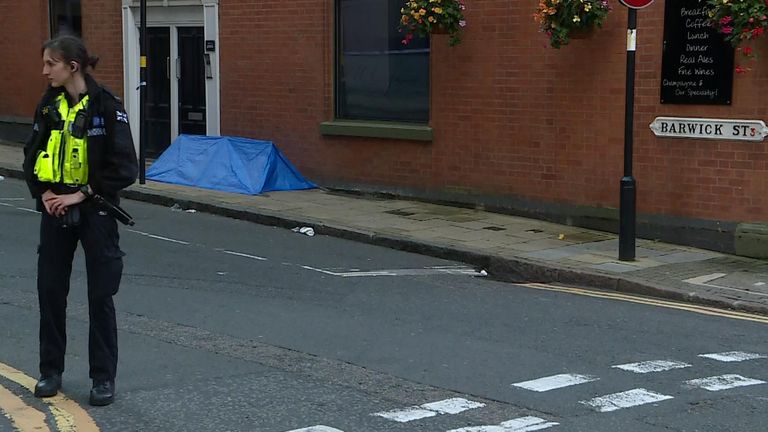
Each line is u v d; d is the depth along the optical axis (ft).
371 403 19.16
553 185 42.80
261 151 51.60
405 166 48.39
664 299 31.14
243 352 22.98
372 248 39.40
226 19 55.52
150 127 61.67
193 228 42.63
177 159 53.36
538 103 42.86
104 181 17.97
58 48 17.70
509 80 43.75
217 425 17.75
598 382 20.80
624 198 35.29
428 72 47.39
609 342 24.67
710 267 34.65
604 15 38.68
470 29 44.86
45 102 18.03
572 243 38.68
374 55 49.75
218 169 51.62
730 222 37.45
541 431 17.49
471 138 45.55
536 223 42.96
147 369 21.42
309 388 20.13
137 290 29.81
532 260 35.24
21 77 67.56
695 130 37.88
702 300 30.32
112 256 18.44
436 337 24.84
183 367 21.62
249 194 49.85
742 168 36.96
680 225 38.83
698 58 37.47
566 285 33.58
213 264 34.60
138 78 61.46
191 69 58.90
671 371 21.83
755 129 36.32
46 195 17.90
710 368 22.18
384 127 48.55
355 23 50.39
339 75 51.39
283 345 23.68
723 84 36.91
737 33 34.45
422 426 17.75
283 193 50.60
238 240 40.06
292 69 52.70
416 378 20.99
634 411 18.74
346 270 34.55
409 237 39.47
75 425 17.66
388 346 23.79
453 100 46.01
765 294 30.53
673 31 38.11
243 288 30.71
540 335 25.31
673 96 38.37
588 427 17.75
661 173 39.19
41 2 65.46
